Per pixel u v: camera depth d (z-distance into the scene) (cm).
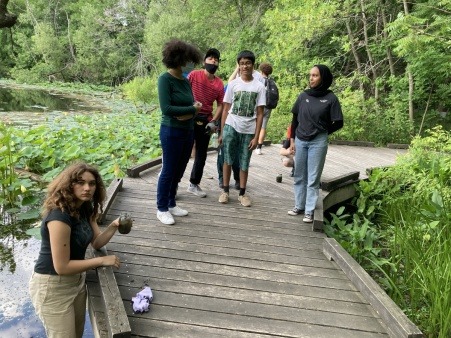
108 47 2695
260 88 398
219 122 451
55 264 221
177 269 300
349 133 905
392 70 1065
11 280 373
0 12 699
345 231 416
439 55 884
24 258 415
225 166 427
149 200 436
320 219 382
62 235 218
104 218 374
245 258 323
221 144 458
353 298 274
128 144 795
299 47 1114
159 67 2314
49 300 231
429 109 1087
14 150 682
